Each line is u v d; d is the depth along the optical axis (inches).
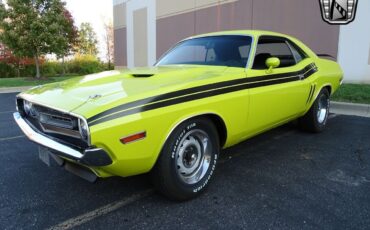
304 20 426.9
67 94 104.6
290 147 171.6
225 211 104.9
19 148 175.2
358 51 381.4
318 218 100.3
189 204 109.9
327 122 228.8
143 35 773.9
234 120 123.0
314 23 416.8
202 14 587.2
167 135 100.0
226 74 123.2
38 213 105.3
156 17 716.7
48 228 96.6
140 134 93.2
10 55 874.1
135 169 97.6
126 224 98.3
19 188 123.9
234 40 151.9
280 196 115.1
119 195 117.5
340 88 330.3
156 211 105.5
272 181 127.9
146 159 97.0
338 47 397.7
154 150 98.0
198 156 114.6
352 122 228.4
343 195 115.7
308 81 172.1
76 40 968.9
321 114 200.1
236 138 129.3
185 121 105.4
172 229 95.3
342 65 397.1
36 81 640.4
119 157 90.5
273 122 149.6
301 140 184.5
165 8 682.8
